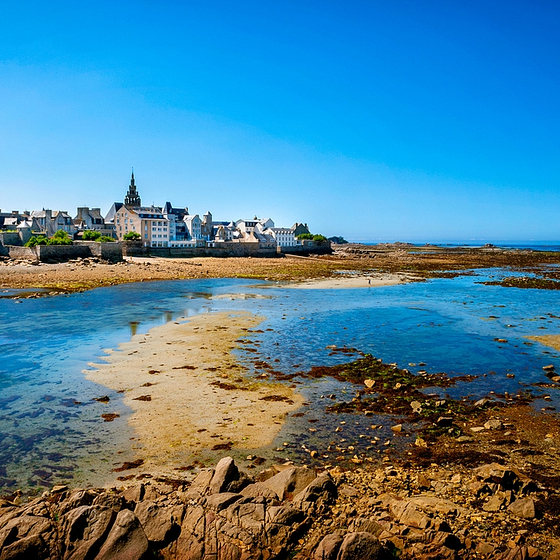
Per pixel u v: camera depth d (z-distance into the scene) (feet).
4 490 40.22
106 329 106.73
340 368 79.71
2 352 86.28
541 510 35.37
